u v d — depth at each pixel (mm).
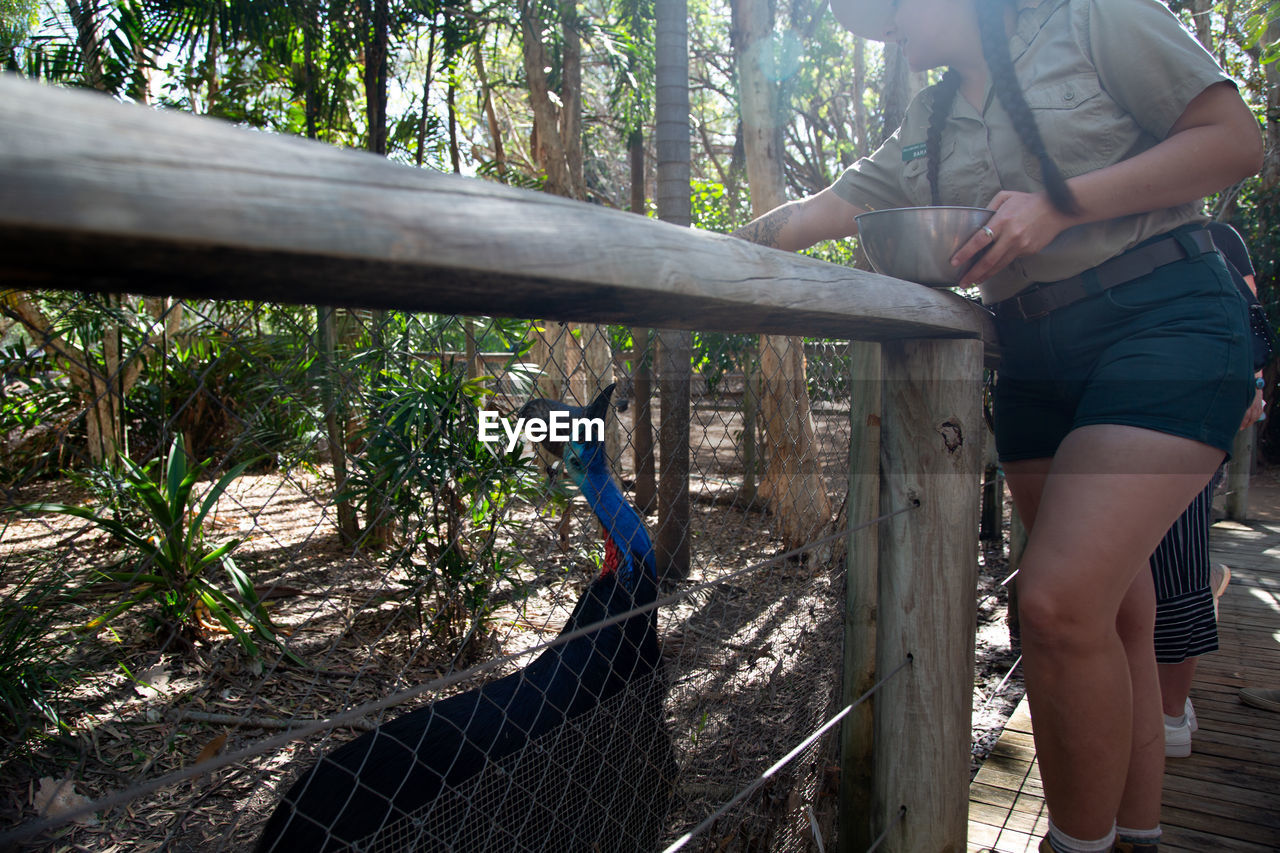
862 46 11070
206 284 535
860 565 1897
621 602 1584
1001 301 1604
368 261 502
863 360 1866
